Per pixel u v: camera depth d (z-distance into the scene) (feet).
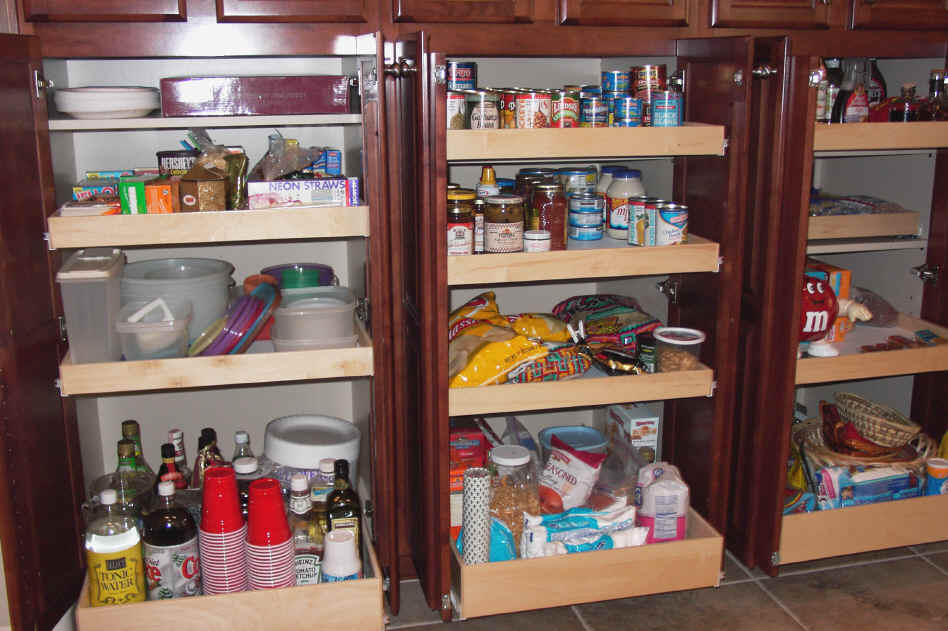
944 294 7.22
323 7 5.67
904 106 6.82
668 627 6.05
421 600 6.44
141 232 5.34
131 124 5.61
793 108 5.73
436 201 5.31
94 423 6.81
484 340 6.18
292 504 5.80
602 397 6.02
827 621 6.11
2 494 4.91
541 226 6.03
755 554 6.63
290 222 5.50
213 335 5.78
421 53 5.10
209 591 5.50
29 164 5.13
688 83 6.34
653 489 6.16
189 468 7.21
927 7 6.71
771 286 6.04
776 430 6.22
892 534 6.64
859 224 7.12
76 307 5.41
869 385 8.25
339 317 5.94
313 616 5.47
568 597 5.91
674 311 6.93
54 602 5.49
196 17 5.54
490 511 6.10
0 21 5.30
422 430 5.84
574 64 7.37
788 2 6.45
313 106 5.84
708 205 6.16
